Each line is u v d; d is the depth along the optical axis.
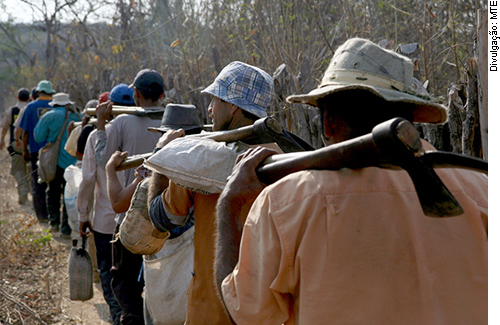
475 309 1.22
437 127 2.86
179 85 6.16
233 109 2.20
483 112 2.29
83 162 4.30
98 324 4.30
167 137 2.46
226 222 1.43
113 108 3.95
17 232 6.46
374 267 1.22
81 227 4.31
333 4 5.64
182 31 7.40
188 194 2.01
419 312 1.20
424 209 1.12
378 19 5.33
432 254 1.22
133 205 2.37
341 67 1.35
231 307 1.33
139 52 9.56
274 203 1.29
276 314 1.31
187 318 2.05
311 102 1.48
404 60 1.35
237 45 6.85
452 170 1.31
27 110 7.80
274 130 1.95
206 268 1.98
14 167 9.17
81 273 4.13
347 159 1.19
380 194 1.24
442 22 4.82
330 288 1.22
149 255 2.68
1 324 4.09
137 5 9.73
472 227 1.26
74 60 14.15
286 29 5.18
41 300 4.68
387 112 1.30
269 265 1.28
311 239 1.24
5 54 26.41
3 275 5.19
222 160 1.91
